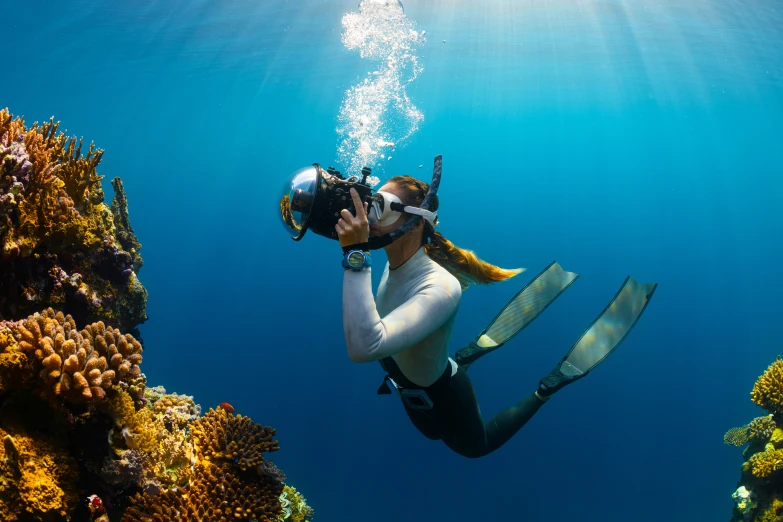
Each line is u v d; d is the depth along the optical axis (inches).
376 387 2390.5
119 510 99.9
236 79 1232.2
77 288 126.8
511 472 1971.0
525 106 1600.6
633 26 810.2
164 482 104.7
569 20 784.9
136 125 2041.1
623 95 1424.7
